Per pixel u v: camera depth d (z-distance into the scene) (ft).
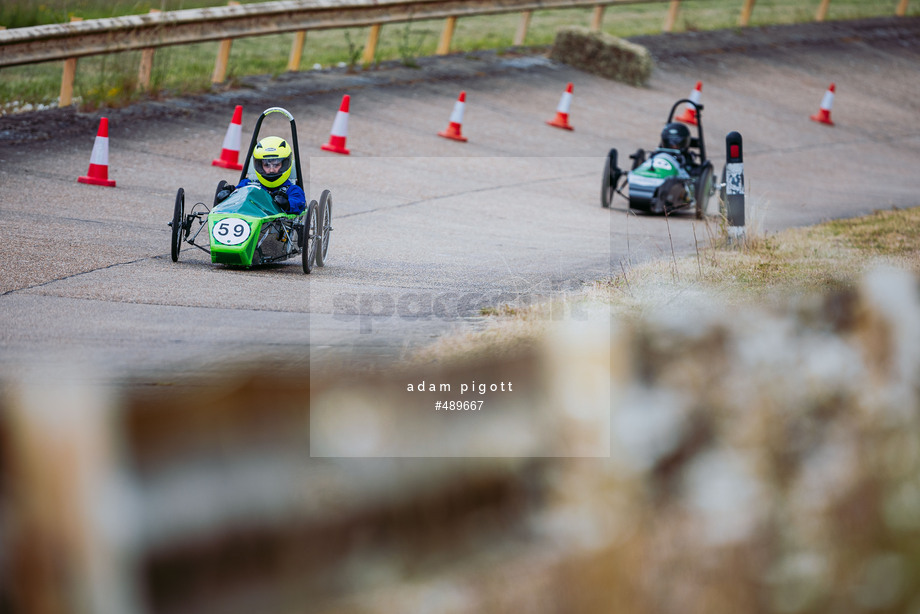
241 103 203.21
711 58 323.16
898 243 118.11
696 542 38.50
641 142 226.17
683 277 93.04
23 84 204.85
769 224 147.02
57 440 33.99
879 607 37.45
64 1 223.71
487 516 39.11
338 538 36.91
